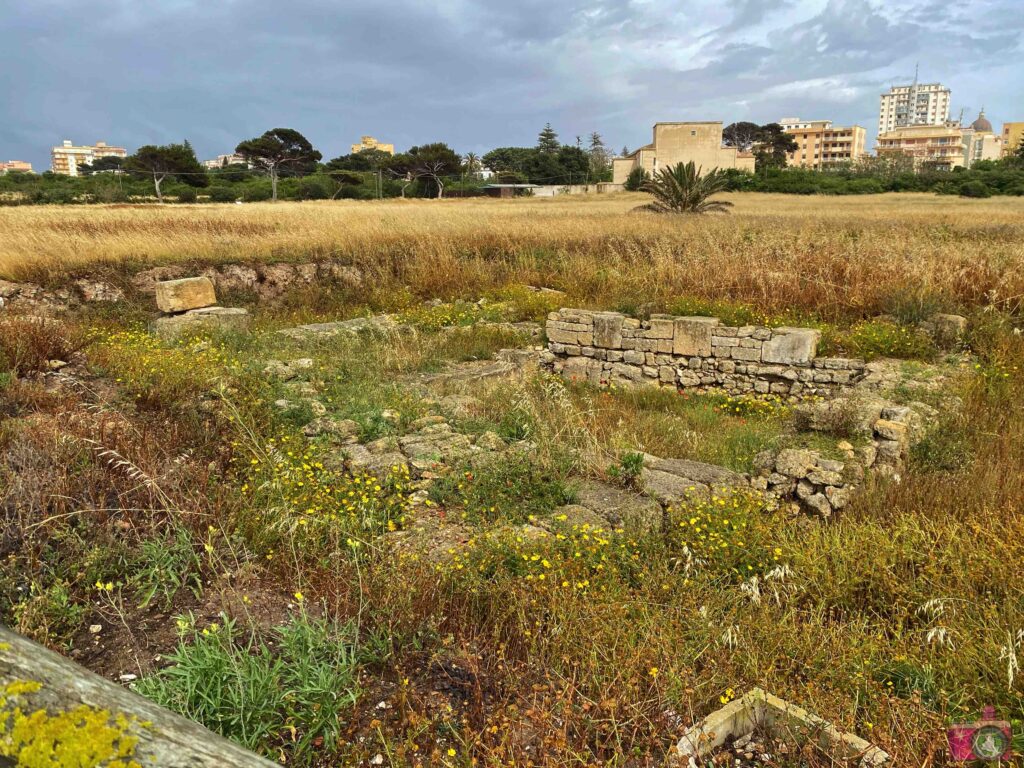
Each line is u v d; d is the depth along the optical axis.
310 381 7.37
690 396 8.94
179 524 3.88
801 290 10.95
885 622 3.64
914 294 9.74
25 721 0.96
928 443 6.00
